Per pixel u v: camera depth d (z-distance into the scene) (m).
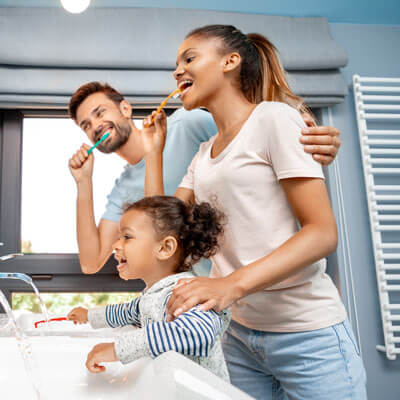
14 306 1.73
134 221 0.88
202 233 0.88
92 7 1.76
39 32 1.67
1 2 1.70
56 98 1.67
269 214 0.86
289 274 0.70
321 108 1.88
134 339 0.63
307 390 0.84
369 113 1.91
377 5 1.87
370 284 1.77
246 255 0.88
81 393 0.65
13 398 0.72
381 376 1.71
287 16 1.90
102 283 1.74
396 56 1.98
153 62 1.70
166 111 1.89
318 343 0.84
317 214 0.76
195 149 1.48
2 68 1.65
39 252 1.79
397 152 1.80
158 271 0.87
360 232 1.80
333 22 1.96
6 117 1.80
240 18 1.82
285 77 1.12
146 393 0.47
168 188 1.49
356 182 1.84
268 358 0.91
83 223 1.39
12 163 1.78
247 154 0.86
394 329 1.67
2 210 1.75
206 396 0.40
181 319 0.64
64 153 1.86
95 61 1.67
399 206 1.77
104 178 1.85
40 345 0.74
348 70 1.94
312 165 0.79
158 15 1.77
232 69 0.94
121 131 1.46
